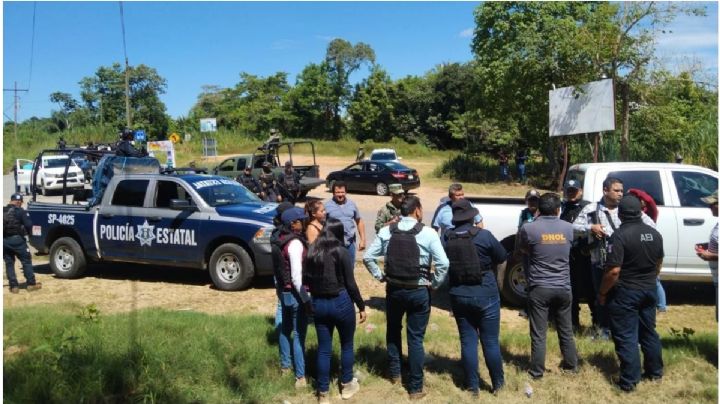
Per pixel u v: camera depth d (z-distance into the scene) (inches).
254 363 215.9
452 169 1231.5
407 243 197.5
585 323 280.2
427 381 211.3
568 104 531.8
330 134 3083.2
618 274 199.0
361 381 211.8
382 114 2785.4
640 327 207.2
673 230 297.0
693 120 850.8
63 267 386.9
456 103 2657.5
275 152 840.3
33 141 1991.9
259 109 3093.0
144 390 194.2
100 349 215.8
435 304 321.7
